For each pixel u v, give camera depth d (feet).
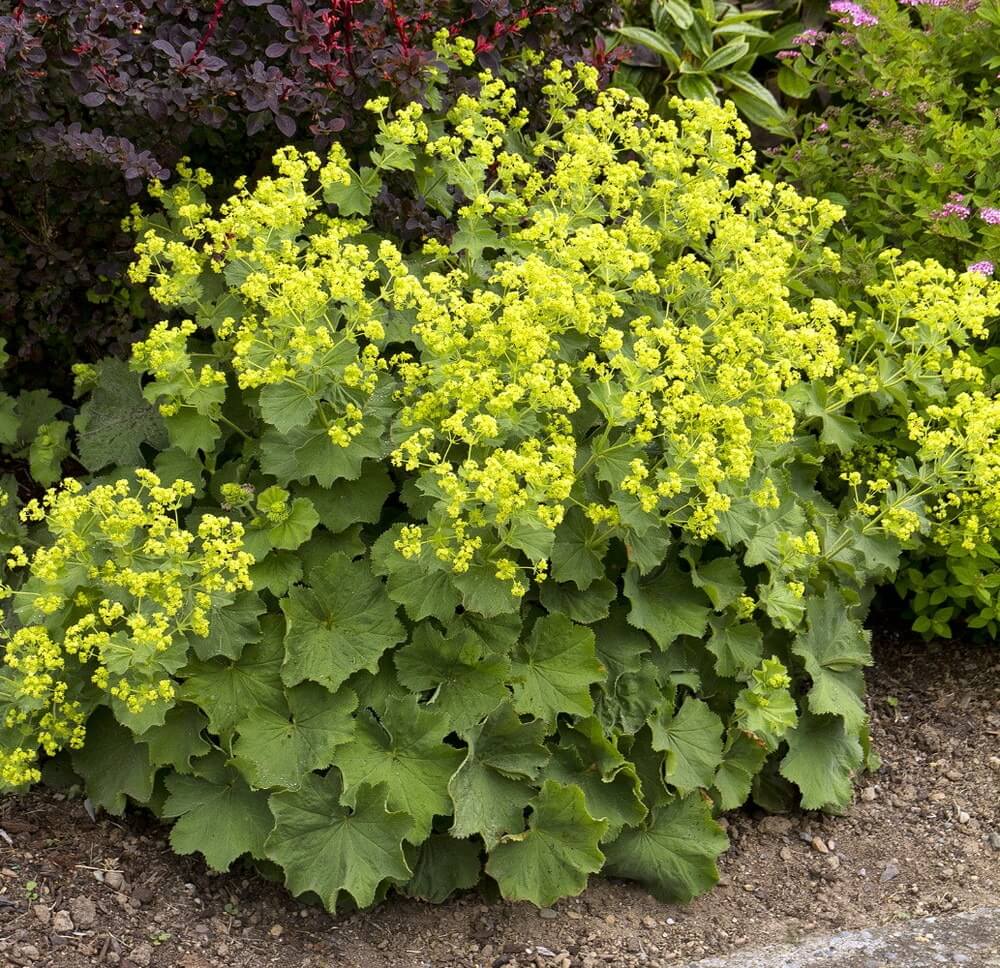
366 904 4.36
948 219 5.57
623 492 4.52
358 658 4.52
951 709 5.44
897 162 5.90
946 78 5.98
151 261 4.65
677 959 4.47
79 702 4.53
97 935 4.31
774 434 4.58
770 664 4.82
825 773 4.98
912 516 4.85
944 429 5.27
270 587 4.56
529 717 4.65
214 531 4.30
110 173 4.98
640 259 4.66
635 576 4.78
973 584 5.36
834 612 5.04
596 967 4.42
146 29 4.97
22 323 5.29
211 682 4.53
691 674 4.87
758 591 4.87
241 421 4.83
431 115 5.17
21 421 5.23
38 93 4.77
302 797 4.45
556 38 5.50
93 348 5.31
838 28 6.77
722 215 5.11
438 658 4.55
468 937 4.50
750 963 4.40
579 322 4.52
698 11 7.08
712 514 4.46
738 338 4.62
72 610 4.50
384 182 5.13
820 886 4.77
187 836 4.48
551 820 4.54
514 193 5.11
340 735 4.48
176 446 4.75
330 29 4.91
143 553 4.44
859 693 5.08
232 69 4.97
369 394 4.55
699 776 4.74
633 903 4.66
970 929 4.50
